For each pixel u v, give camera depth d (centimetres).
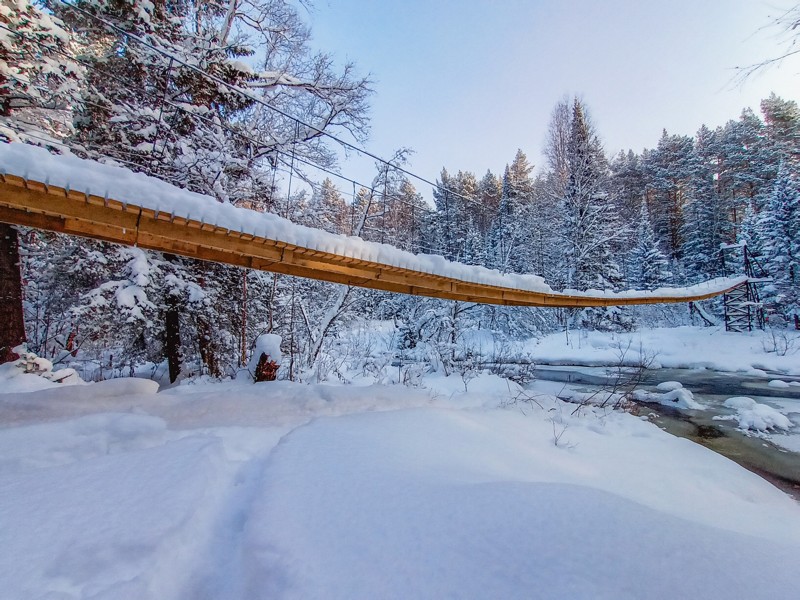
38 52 677
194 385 749
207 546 223
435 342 1439
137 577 167
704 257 2720
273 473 300
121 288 760
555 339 2105
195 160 832
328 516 226
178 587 184
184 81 888
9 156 387
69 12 776
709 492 448
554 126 3042
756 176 3038
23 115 745
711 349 1731
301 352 1189
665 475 485
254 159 1027
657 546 193
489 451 428
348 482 279
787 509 432
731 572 176
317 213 1120
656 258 2639
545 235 2628
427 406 712
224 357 991
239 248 552
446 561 180
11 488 255
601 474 449
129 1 791
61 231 482
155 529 204
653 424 805
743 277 1964
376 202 1251
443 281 793
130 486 261
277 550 193
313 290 1351
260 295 1114
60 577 163
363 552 189
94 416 447
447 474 307
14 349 676
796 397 1012
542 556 182
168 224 495
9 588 154
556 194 2688
